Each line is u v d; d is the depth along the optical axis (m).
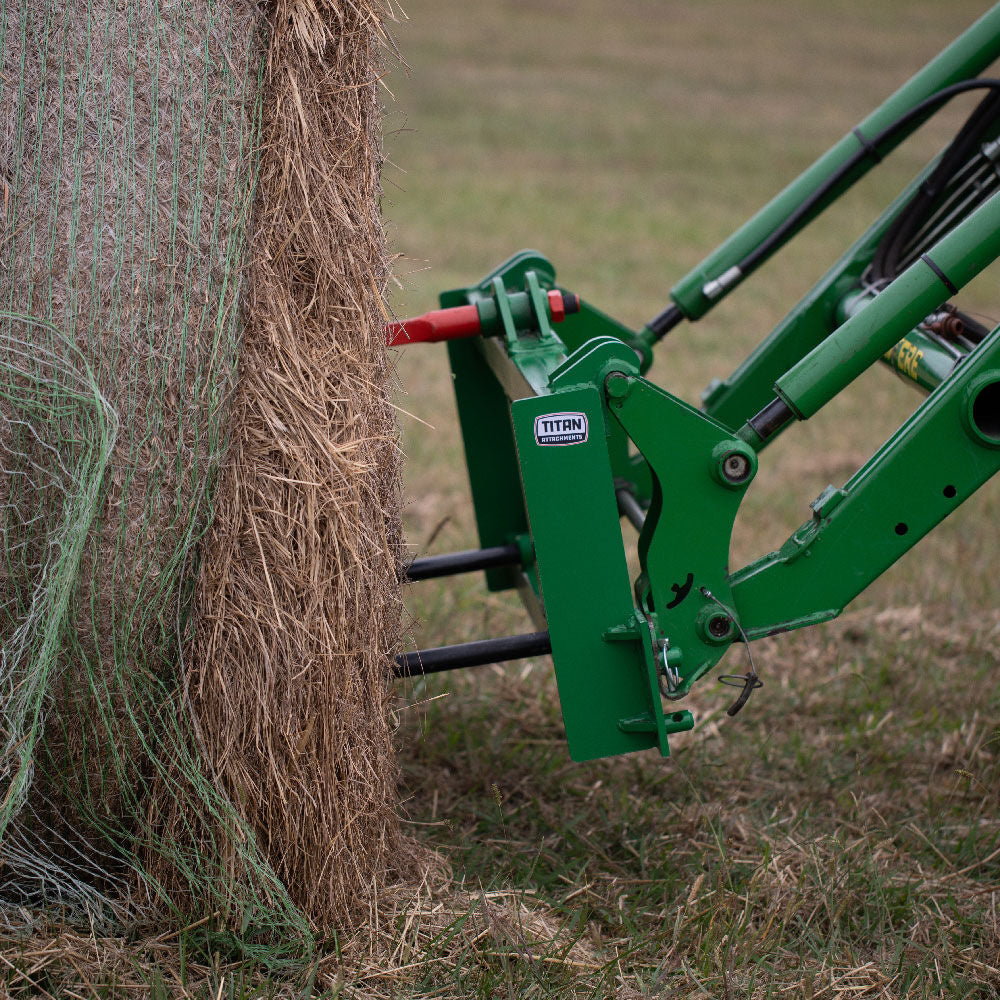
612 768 3.45
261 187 2.38
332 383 2.46
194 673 2.45
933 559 4.94
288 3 2.36
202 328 2.32
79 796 2.49
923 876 2.93
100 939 2.46
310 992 2.35
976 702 3.82
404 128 2.71
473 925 2.58
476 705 3.71
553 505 2.53
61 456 2.30
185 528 2.38
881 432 6.63
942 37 27.20
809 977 2.49
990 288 10.21
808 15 29.95
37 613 2.32
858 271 3.65
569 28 27.75
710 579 2.63
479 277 9.93
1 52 2.26
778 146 17.53
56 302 2.27
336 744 2.49
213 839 2.47
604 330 3.70
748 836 3.09
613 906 2.76
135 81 2.27
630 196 14.30
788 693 3.91
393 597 2.68
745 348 8.18
